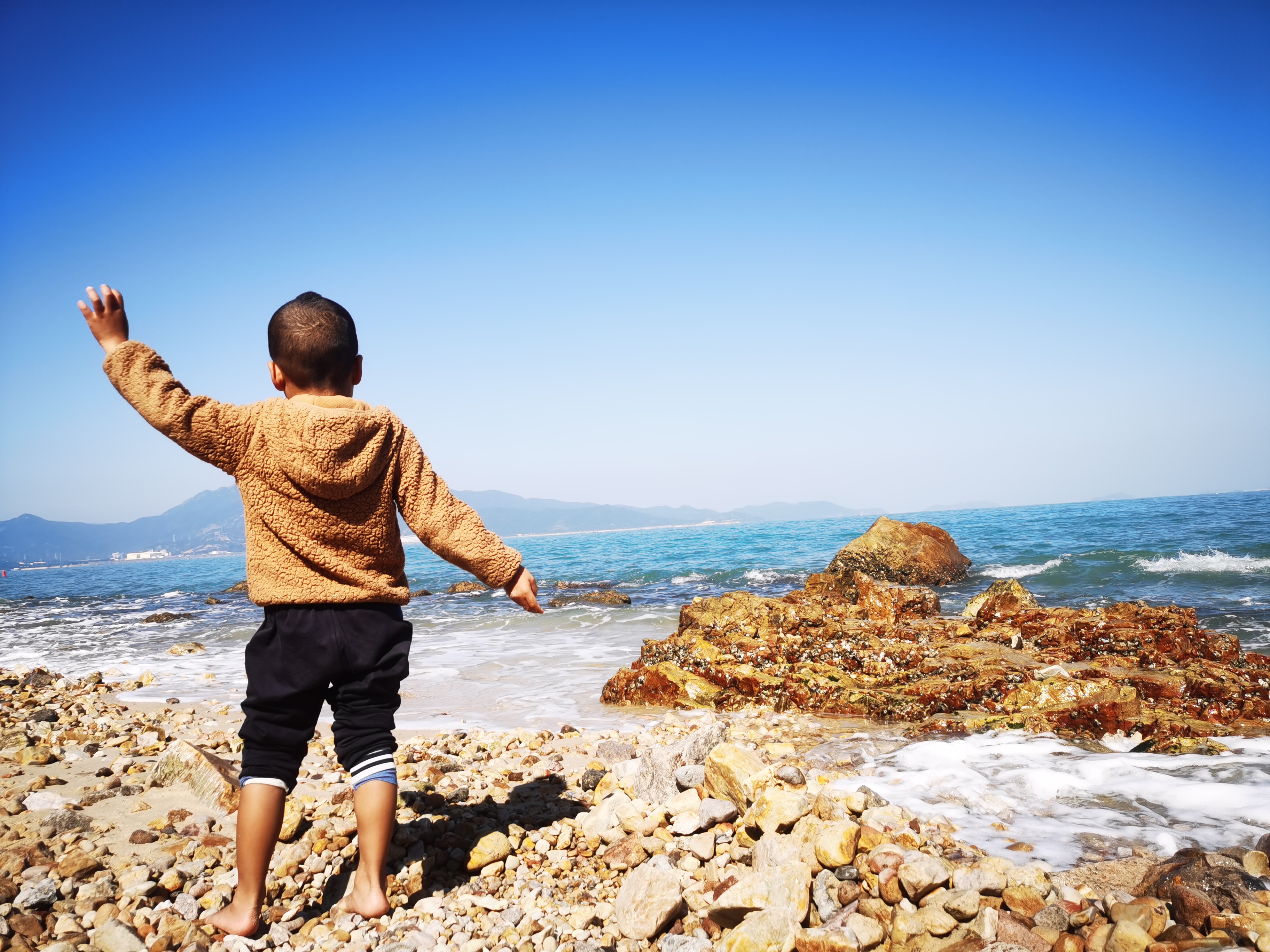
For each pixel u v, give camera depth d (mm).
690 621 9320
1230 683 5852
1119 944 2055
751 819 3012
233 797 3643
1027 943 2158
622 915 2531
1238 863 2641
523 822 3576
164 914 2516
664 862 2875
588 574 24062
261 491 2439
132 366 2385
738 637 8055
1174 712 5559
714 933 2486
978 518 46188
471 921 2533
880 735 5422
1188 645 7062
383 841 2547
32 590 39250
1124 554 17234
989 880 2422
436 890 2787
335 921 2533
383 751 2572
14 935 2363
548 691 7461
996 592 9727
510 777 4426
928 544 16609
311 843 3121
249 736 2473
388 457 2600
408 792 3838
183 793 3826
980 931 2211
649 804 3652
